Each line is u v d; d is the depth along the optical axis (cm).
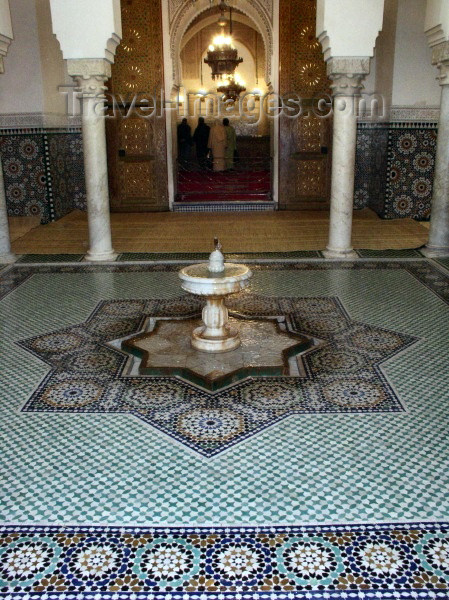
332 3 358
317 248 427
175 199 616
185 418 191
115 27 361
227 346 239
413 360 234
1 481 158
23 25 488
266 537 135
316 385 214
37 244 447
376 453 169
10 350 249
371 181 581
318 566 127
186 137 768
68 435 181
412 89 509
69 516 143
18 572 126
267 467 163
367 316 287
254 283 344
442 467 162
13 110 508
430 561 128
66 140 573
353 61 367
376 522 140
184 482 157
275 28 561
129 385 216
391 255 407
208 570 126
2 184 393
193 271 247
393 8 500
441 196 399
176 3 555
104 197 397
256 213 584
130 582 123
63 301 315
